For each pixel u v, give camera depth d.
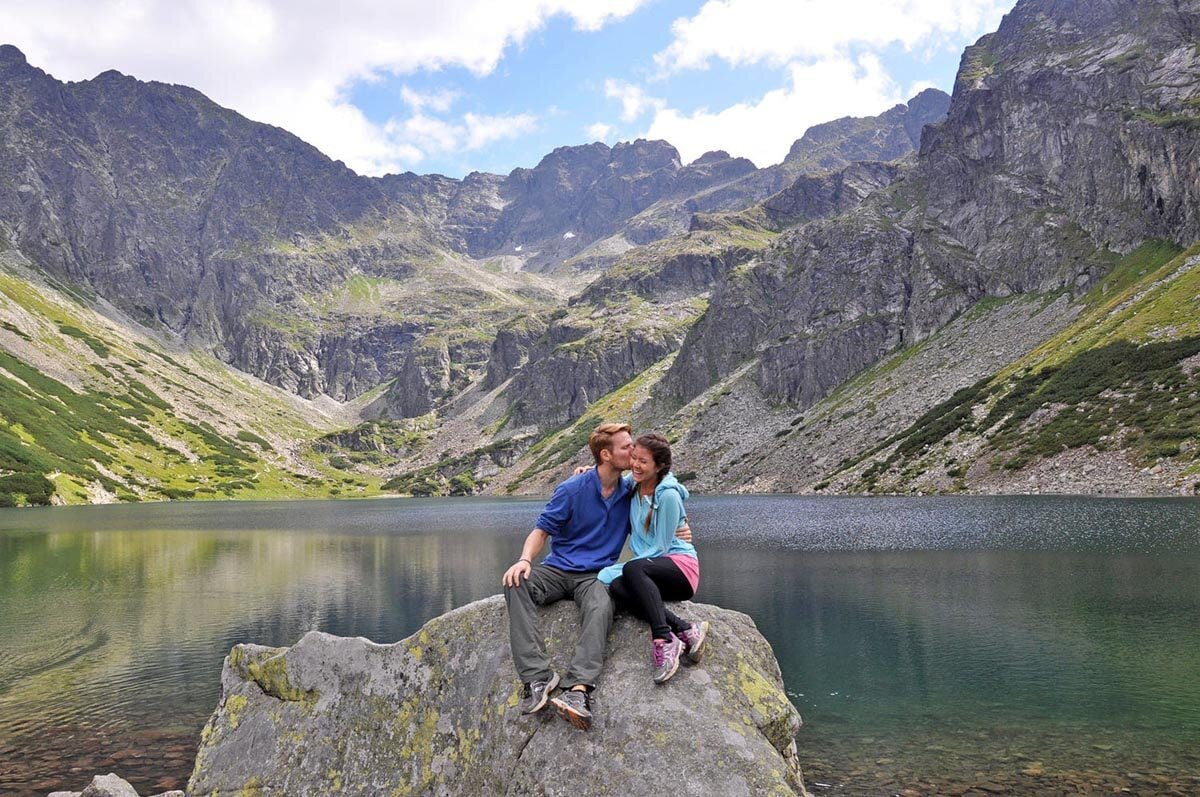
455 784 7.24
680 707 6.68
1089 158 175.75
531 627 7.22
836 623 30.19
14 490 151.38
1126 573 37.75
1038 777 15.16
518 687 7.27
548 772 6.60
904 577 40.50
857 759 16.56
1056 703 19.56
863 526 68.38
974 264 194.25
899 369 176.75
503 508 157.62
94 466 191.12
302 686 8.61
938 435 114.50
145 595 42.56
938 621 29.70
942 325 189.50
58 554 65.88
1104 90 184.25
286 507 171.62
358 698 8.23
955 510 75.00
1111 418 88.19
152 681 24.48
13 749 18.34
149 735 19.28
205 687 23.66
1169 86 168.50
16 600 41.16
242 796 8.28
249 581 48.09
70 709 21.53
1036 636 26.45
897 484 105.81
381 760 7.81
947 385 147.75
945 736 17.69
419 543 76.00
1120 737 17.11
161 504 175.12
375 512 147.50
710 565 48.06
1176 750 16.23
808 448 159.12
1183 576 36.19
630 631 7.34
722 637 7.57
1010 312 170.38
